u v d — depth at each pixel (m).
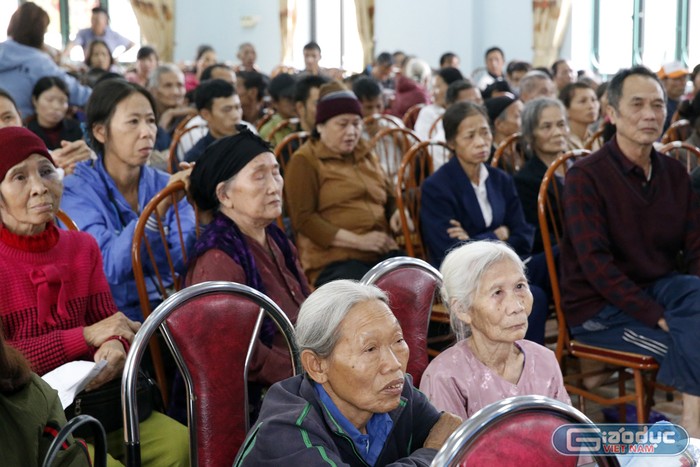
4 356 1.29
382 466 1.37
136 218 2.49
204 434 1.58
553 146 3.33
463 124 3.05
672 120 4.88
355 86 5.07
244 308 1.62
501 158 3.81
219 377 1.58
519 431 1.00
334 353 1.30
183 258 2.27
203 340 1.57
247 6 12.14
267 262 2.10
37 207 1.81
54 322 1.85
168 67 5.24
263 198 2.03
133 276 2.37
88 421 1.26
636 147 2.54
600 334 2.57
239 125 2.08
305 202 3.17
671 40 9.39
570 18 10.20
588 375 2.76
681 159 3.65
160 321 1.52
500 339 1.66
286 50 12.05
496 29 10.86
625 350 2.51
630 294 2.46
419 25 11.51
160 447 1.74
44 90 4.06
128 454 1.50
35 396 1.33
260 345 1.88
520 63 7.95
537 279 3.05
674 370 2.38
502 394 1.68
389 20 11.80
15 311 1.81
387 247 3.21
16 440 1.27
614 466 1.07
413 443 1.45
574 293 2.62
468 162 3.10
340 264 3.13
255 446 1.28
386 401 1.29
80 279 1.92
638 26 9.63
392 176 4.03
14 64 4.45
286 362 1.91
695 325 2.35
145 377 1.84
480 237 3.05
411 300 1.83
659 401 3.06
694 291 2.42
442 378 1.69
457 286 1.69
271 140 4.41
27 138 1.82
